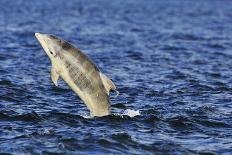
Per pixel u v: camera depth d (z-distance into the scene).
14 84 60.75
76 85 43.25
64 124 44.22
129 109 50.59
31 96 55.16
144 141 40.59
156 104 53.19
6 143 39.06
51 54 43.00
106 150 38.56
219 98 56.69
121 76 70.12
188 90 60.81
